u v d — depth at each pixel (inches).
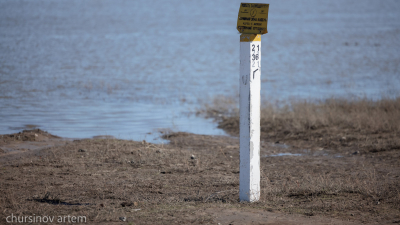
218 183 1366.9
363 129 2236.7
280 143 2114.9
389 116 2378.2
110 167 1551.4
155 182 1373.0
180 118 2815.0
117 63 6579.7
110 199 1178.0
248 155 1107.3
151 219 960.3
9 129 2341.3
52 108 3046.3
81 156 1686.8
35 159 1641.2
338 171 1544.0
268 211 1035.3
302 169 1587.1
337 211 1043.9
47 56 7253.9
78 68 5836.6
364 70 5693.9
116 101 3447.3
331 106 2790.4
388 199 1147.3
